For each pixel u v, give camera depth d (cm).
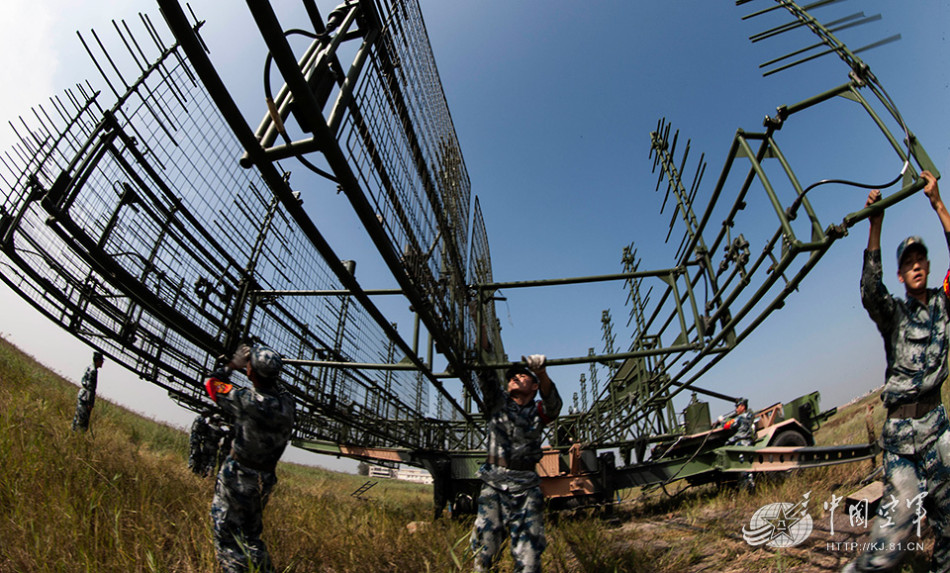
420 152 368
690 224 506
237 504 303
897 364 277
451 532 571
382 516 687
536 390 371
